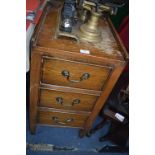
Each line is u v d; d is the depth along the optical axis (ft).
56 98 2.85
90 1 2.36
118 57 2.35
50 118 3.30
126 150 3.85
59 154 3.54
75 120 3.34
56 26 2.61
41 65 2.34
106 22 3.30
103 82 2.60
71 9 2.50
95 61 2.31
